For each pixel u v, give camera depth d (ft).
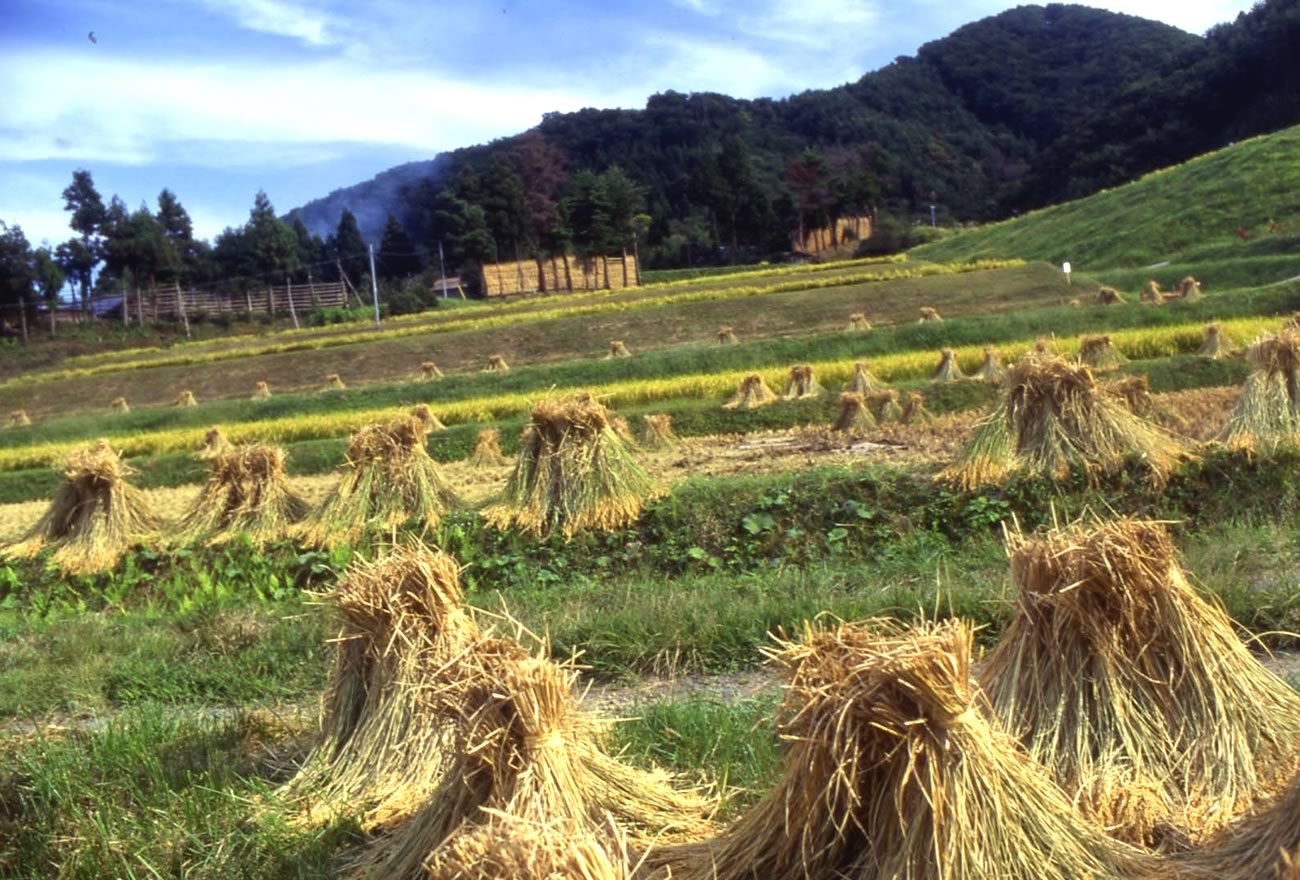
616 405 87.25
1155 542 14.92
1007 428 38.09
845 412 63.10
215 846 15.56
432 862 11.35
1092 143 337.11
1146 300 120.88
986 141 448.65
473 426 78.59
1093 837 11.89
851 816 11.43
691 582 31.37
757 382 75.77
